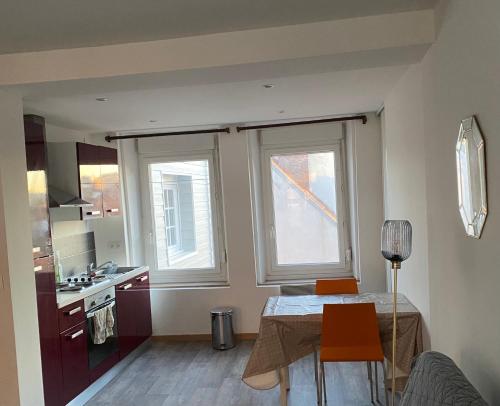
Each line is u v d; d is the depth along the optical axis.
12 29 2.25
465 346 2.08
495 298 1.70
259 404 3.52
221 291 5.12
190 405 3.58
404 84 3.26
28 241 2.86
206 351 4.80
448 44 2.11
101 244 5.22
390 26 2.37
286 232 5.36
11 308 2.69
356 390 3.65
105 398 3.80
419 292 3.12
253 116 4.65
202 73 2.61
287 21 2.37
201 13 2.19
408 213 3.30
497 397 1.71
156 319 5.24
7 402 2.74
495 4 1.56
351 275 5.23
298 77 3.19
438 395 1.72
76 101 3.47
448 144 2.19
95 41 2.48
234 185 5.06
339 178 5.19
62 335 3.42
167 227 5.53
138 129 5.03
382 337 3.16
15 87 2.66
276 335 3.23
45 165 3.34
